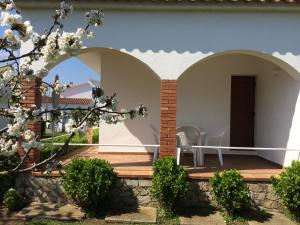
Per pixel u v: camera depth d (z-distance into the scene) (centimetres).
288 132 758
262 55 699
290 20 682
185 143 762
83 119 358
